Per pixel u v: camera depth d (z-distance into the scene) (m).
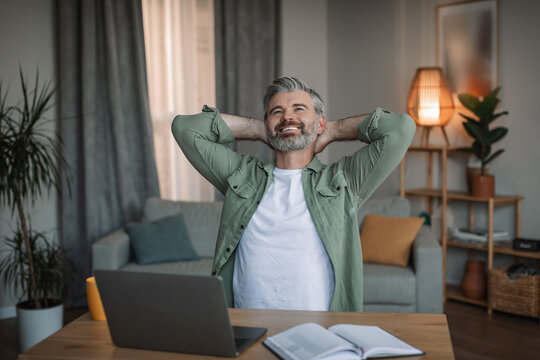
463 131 4.23
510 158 3.98
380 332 1.21
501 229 4.07
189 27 4.38
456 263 4.34
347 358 1.09
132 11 4.01
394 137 1.56
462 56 4.22
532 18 3.82
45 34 3.89
